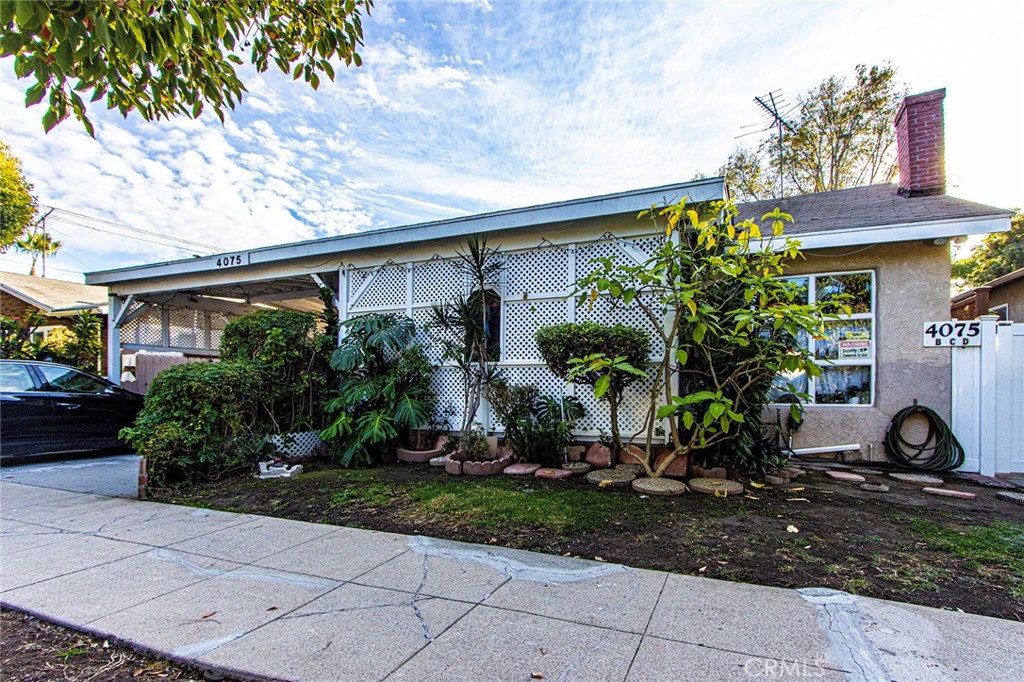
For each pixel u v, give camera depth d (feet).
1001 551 10.83
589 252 20.83
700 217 18.04
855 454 20.84
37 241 85.51
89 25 7.65
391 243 23.82
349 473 19.69
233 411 19.76
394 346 21.90
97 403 25.63
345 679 6.71
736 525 12.62
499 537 12.21
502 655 7.18
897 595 8.88
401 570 10.37
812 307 14.70
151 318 37.60
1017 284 31.35
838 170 59.57
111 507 15.69
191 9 8.98
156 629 8.13
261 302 41.78
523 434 19.98
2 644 7.87
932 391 20.03
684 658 7.04
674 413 16.65
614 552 11.08
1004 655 7.02
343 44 12.21
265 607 8.82
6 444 22.45
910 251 20.40
